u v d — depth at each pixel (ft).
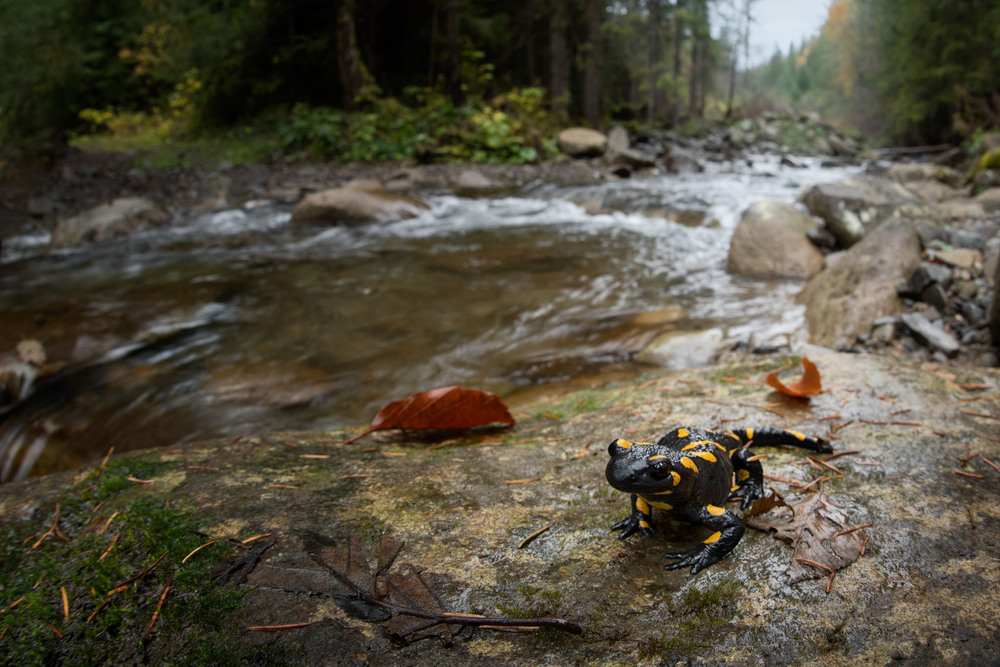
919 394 11.89
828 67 141.90
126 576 7.06
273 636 6.18
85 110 76.89
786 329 20.59
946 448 9.74
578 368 18.31
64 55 61.52
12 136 52.65
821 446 9.67
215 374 18.97
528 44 99.50
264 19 74.38
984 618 6.32
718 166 69.87
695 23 112.06
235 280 28.55
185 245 36.06
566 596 6.76
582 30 103.50
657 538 7.76
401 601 6.64
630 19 109.09
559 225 38.63
